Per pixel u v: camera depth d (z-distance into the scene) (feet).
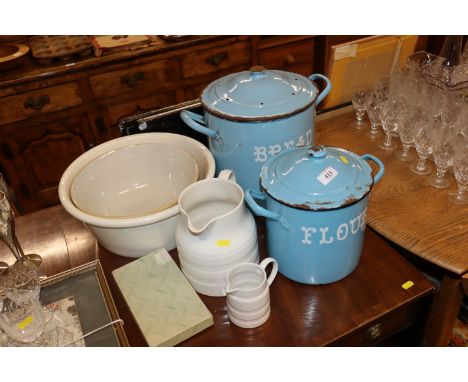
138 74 6.32
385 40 4.92
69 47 5.94
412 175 3.57
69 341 2.43
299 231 2.43
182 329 2.39
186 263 2.60
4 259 3.10
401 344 3.22
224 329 2.50
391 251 2.92
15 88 5.65
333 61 4.73
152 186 3.52
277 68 7.47
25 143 6.12
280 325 2.50
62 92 5.97
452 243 2.86
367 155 2.73
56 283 2.81
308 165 2.45
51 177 6.58
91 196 3.25
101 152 3.41
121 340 2.40
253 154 2.95
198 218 2.67
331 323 2.49
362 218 2.49
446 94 3.85
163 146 3.46
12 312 2.49
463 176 3.18
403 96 3.93
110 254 3.10
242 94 2.97
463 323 3.74
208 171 2.98
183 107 3.85
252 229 2.58
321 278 2.66
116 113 6.51
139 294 2.61
